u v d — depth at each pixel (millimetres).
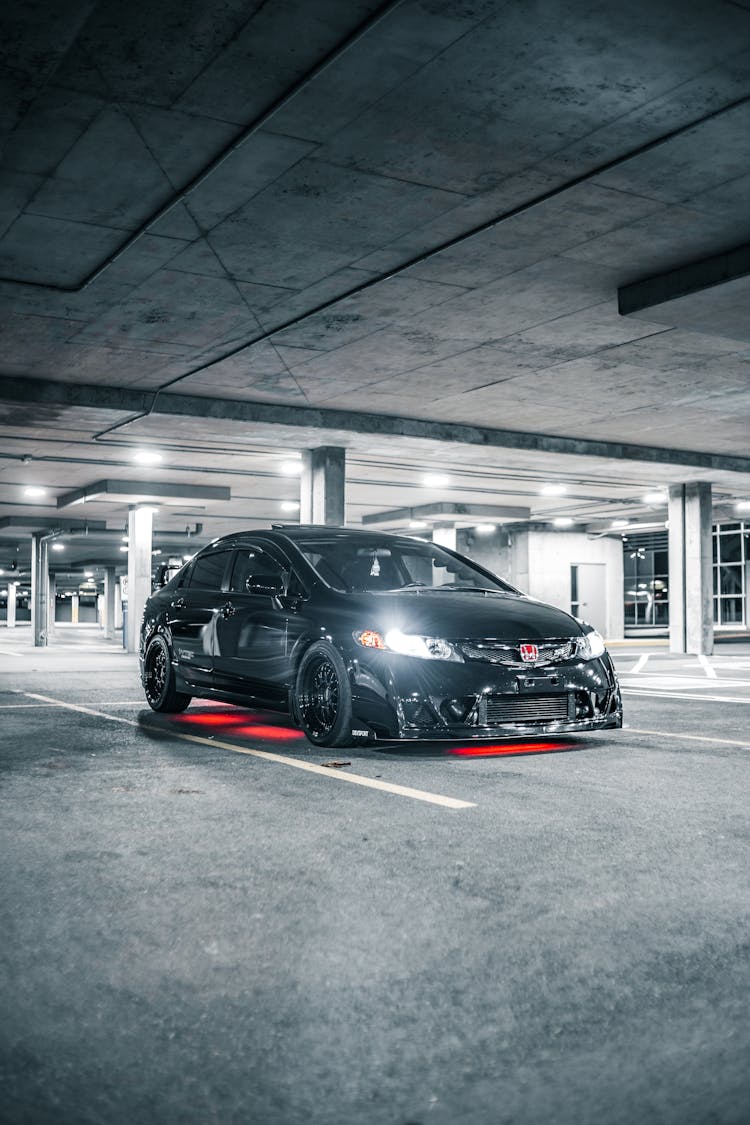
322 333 11711
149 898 3420
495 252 9133
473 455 19281
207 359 12859
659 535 53344
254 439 17297
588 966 2805
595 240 8844
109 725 8242
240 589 8125
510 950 2930
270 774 5781
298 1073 2176
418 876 3684
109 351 12406
